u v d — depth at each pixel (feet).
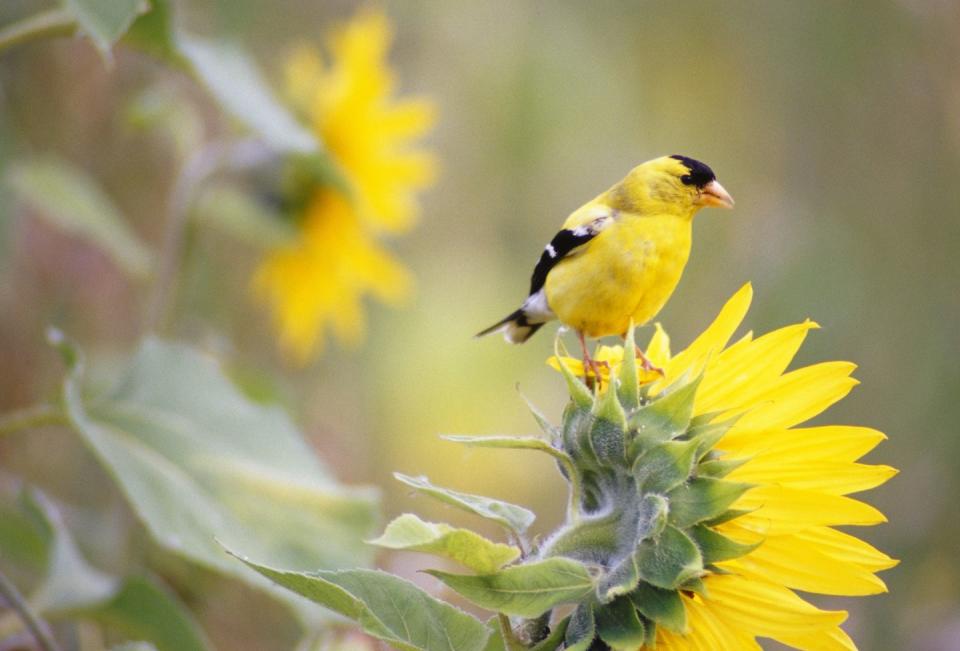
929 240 44.55
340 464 33.71
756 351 12.74
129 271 27.71
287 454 18.38
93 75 27.86
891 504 41.68
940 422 42.27
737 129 43.98
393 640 11.21
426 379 39.27
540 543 12.32
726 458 12.44
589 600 11.96
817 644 12.19
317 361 34.58
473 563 11.18
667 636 12.14
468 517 39.32
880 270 44.11
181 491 17.01
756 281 43.45
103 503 26.09
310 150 20.43
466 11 42.16
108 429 17.31
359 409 36.11
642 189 19.42
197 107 29.50
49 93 27.58
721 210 43.98
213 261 30.71
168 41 18.63
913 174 45.01
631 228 19.07
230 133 29.86
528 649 11.82
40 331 26.55
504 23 42.24
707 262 43.91
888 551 40.83
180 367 18.31
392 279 29.73
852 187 44.83
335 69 29.58
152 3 18.07
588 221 19.19
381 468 37.88
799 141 44.88
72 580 18.30
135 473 16.88
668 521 11.87
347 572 11.43
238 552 16.70
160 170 28.78
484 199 42.63
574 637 11.86
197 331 28.55
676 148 43.68
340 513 17.75
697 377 12.09
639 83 43.16
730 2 43.83
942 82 44.98
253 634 24.86
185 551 16.21
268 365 32.09
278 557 16.99
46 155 26.35
